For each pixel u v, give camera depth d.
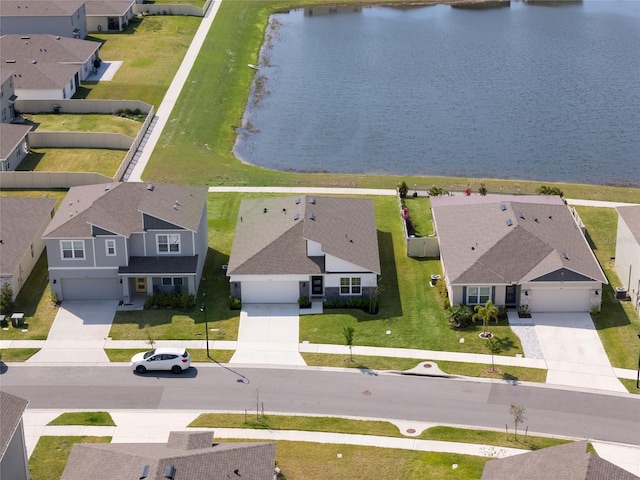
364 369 62.16
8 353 64.25
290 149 104.19
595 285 67.50
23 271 72.44
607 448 54.00
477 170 97.94
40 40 119.62
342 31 150.00
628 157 101.44
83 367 62.69
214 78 123.81
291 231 72.31
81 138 98.25
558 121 111.12
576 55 136.50
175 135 103.81
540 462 45.31
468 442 54.50
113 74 121.81
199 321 68.12
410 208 85.00
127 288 70.12
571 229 74.12
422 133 108.06
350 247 71.12
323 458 53.06
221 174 93.88
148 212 69.56
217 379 61.19
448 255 71.50
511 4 166.38
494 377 61.06
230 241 79.25
